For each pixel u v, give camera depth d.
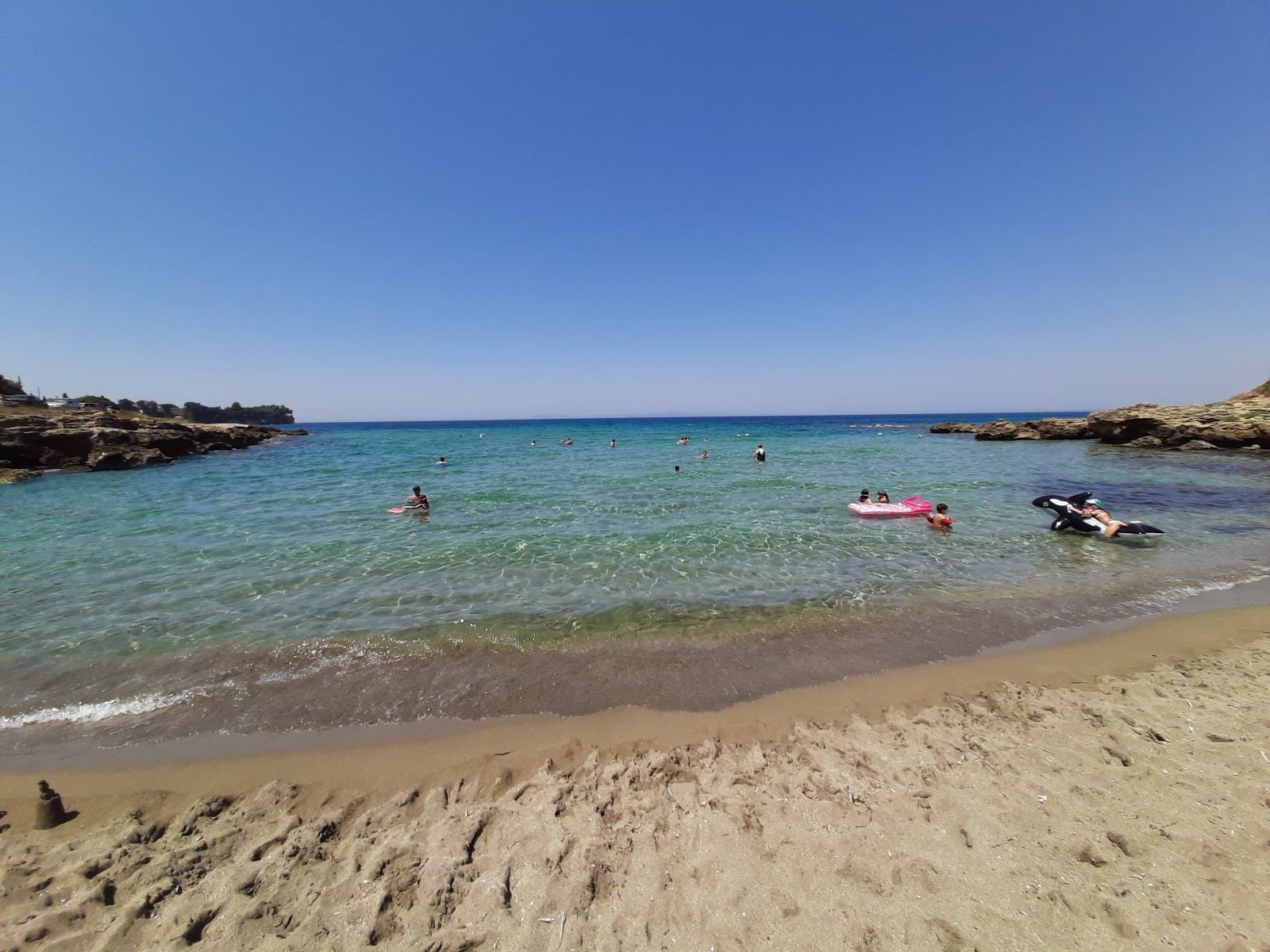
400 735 5.45
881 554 11.55
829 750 4.88
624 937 3.08
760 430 76.88
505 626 8.09
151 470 29.20
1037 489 19.52
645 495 19.06
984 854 3.53
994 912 3.10
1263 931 2.88
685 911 3.21
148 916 3.29
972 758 4.65
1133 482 21.20
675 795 4.31
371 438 64.06
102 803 4.50
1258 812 3.78
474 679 6.56
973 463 29.02
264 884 3.54
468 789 4.56
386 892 3.43
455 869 3.59
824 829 3.82
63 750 5.29
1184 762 4.42
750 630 7.86
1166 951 2.81
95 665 7.02
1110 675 6.25
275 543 12.89
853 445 43.41
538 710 5.86
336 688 6.41
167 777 4.85
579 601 9.08
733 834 3.81
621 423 142.50
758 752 4.89
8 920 3.26
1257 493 18.20
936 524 13.82
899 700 5.84
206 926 3.23
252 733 5.54
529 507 17.06
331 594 9.47
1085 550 11.76
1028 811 3.92
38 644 7.61
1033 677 6.30
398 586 9.84
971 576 10.09
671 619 8.29
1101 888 3.22
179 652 7.36
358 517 15.74
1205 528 13.57
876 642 7.42
